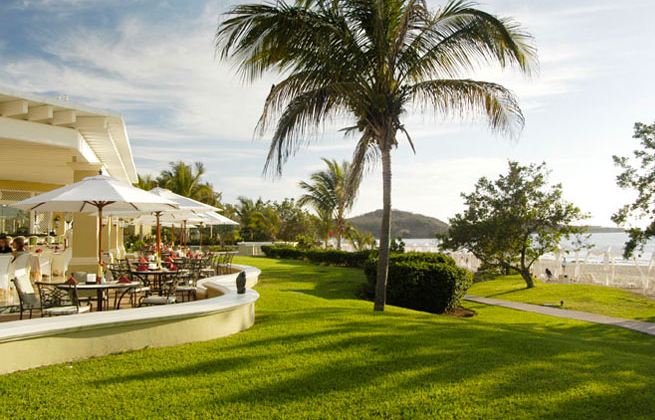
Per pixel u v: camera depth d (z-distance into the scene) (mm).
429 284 12648
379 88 9641
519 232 17922
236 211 47594
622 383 5480
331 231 29453
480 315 12867
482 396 4949
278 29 8781
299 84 9312
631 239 15594
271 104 9344
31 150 11039
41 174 17547
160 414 4422
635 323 11477
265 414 4465
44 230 25844
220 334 7301
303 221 40156
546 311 13336
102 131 10086
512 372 5699
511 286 18781
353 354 6258
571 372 5820
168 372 5520
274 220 41906
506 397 4930
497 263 19344
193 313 6867
